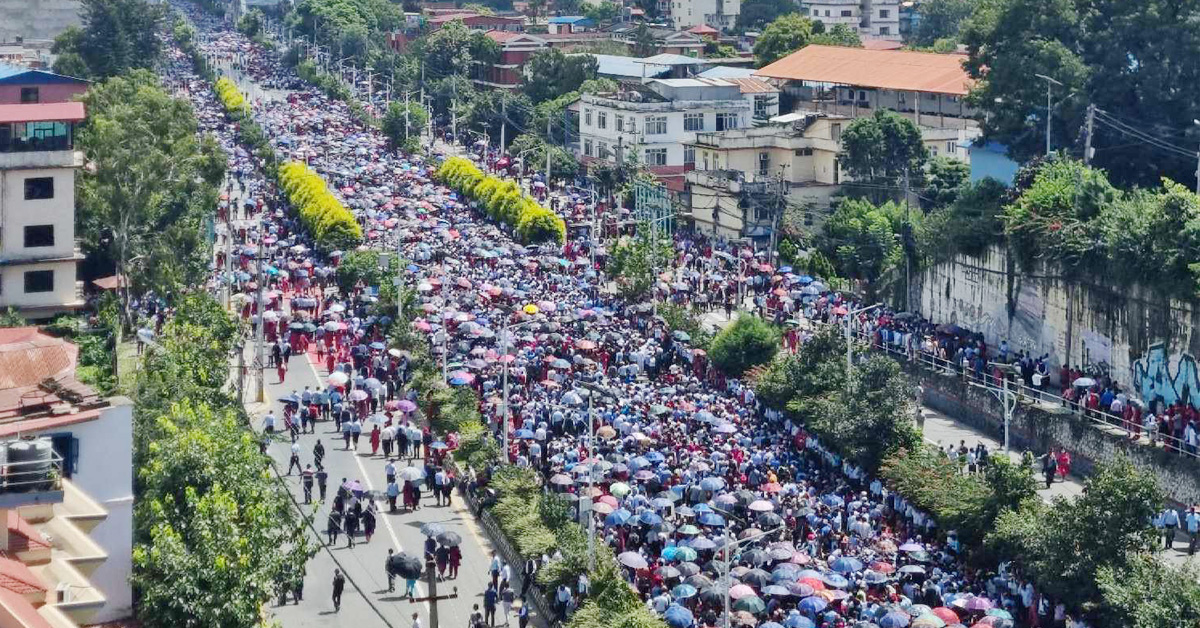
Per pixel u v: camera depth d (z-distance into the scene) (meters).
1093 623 144.50
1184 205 199.38
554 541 160.00
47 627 101.81
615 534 162.62
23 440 119.19
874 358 193.25
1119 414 198.50
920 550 157.38
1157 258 199.12
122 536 127.44
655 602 144.25
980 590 154.75
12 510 121.44
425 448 195.50
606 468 175.75
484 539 173.62
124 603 127.19
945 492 168.25
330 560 167.12
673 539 158.62
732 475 179.00
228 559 125.06
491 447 189.25
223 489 136.38
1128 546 146.62
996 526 157.62
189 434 139.88
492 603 151.25
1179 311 196.62
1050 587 148.00
